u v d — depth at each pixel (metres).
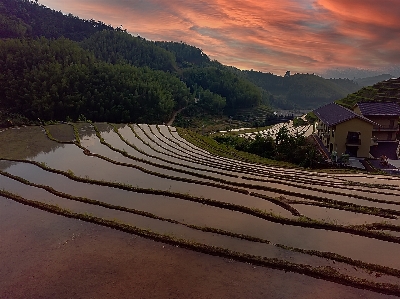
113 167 23.11
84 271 9.91
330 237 12.51
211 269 10.02
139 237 12.19
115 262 10.40
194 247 11.27
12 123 42.66
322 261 10.54
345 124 39.84
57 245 11.59
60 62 80.75
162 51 144.50
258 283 9.30
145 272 9.82
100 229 12.88
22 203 15.88
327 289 9.05
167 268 10.06
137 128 45.28
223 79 133.62
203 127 91.62
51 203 15.90
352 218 14.65
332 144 41.75
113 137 35.66
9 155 25.70
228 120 108.00
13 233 12.59
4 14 122.19
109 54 124.69
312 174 27.22
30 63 75.69
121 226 12.95
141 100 80.12
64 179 20.00
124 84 80.25
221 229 13.01
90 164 23.72
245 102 129.62
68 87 71.19
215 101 113.31
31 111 64.81
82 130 39.09
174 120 94.50
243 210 15.21
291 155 40.31
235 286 9.15
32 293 8.93
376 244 11.95
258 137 46.97
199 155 32.12
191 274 9.73
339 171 31.78
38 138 32.97
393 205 17.03
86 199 16.28
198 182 20.08
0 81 67.94
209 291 8.88
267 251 11.20
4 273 9.91
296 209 15.66
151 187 18.66
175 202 16.38
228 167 26.34
